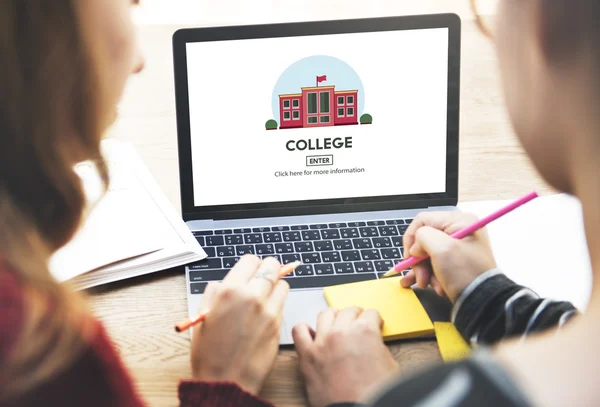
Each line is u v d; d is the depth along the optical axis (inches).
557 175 19.0
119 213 37.2
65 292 19.3
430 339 30.2
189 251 34.8
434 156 39.1
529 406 10.7
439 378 11.0
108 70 21.4
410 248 33.5
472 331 28.9
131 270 33.5
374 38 38.2
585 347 12.6
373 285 32.9
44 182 20.8
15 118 19.6
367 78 38.4
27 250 19.4
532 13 16.8
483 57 55.7
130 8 22.7
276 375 28.4
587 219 17.3
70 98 20.4
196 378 26.9
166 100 50.4
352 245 36.2
